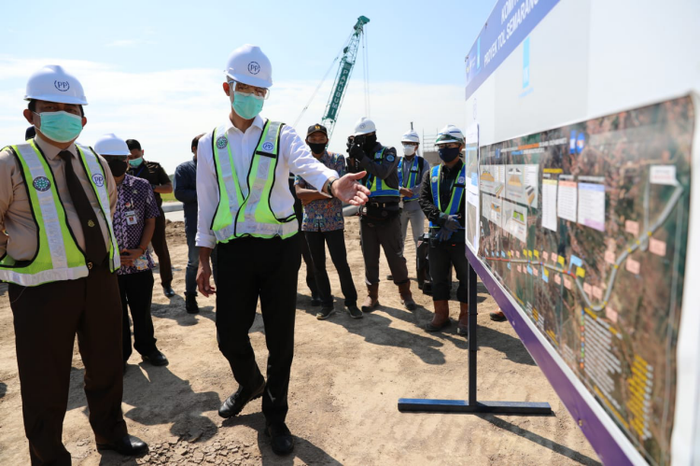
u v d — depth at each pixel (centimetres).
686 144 76
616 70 100
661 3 82
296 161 246
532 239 164
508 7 186
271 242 255
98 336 251
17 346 229
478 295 575
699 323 74
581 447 263
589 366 120
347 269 491
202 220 276
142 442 276
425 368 374
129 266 364
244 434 290
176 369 386
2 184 214
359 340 436
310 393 339
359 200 203
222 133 258
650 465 92
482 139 247
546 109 144
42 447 232
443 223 420
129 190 355
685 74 76
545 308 152
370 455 266
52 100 218
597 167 111
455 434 282
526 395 325
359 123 477
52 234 224
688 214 76
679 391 80
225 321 265
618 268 102
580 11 117
